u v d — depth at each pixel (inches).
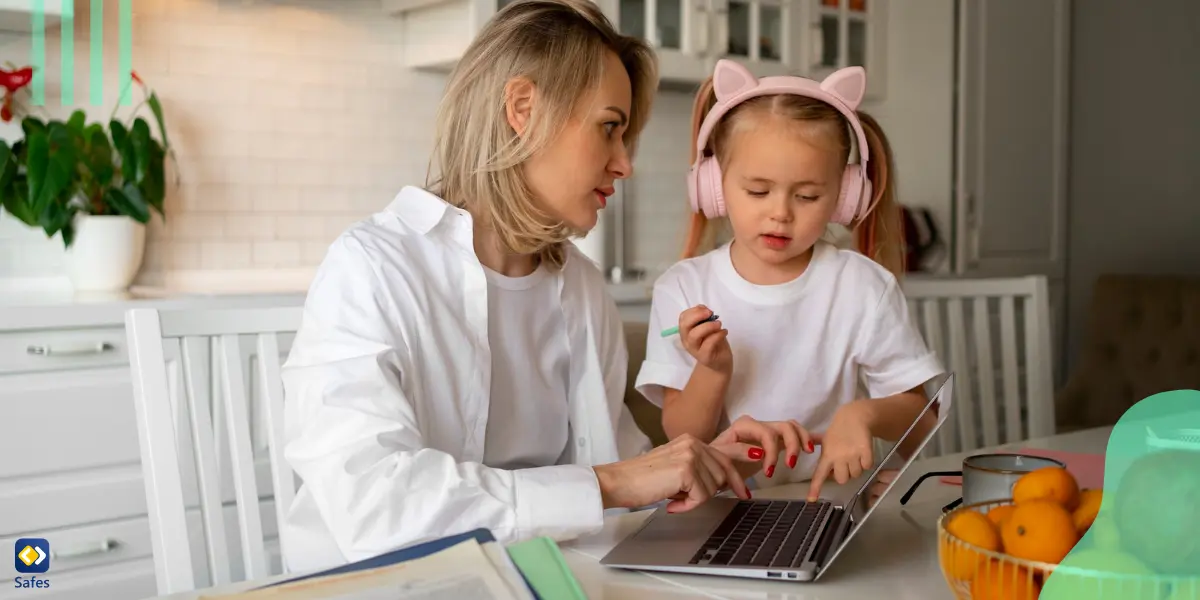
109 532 86.1
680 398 51.7
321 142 113.9
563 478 37.5
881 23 145.8
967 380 75.4
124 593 86.8
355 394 38.8
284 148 111.6
